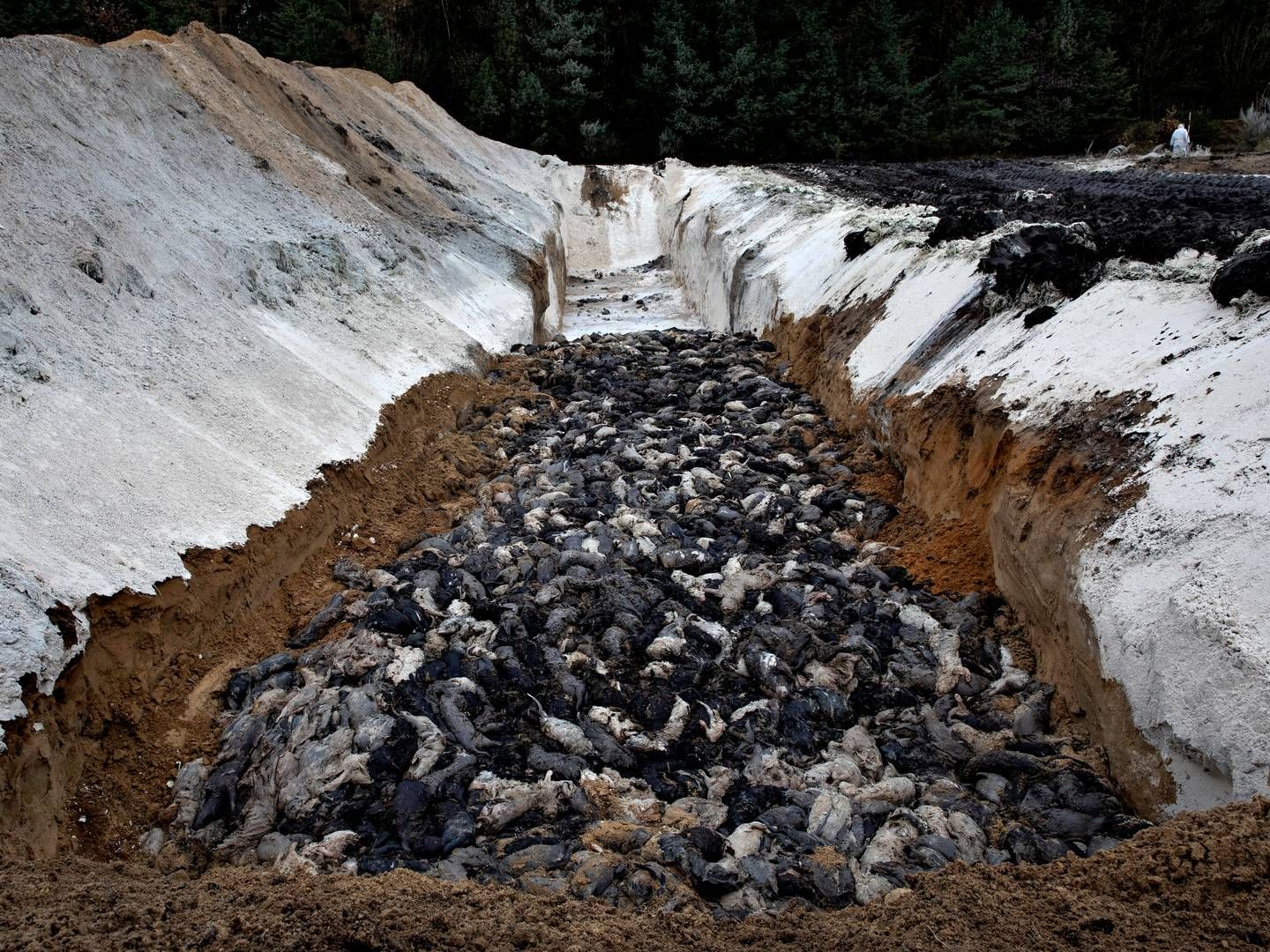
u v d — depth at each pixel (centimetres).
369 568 786
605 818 497
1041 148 3647
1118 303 756
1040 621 624
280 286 1042
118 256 836
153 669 576
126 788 521
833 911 420
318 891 387
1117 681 509
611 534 823
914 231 1288
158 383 756
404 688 589
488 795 508
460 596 723
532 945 350
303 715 562
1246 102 3875
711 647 658
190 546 637
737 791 522
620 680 622
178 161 1086
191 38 1421
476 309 1488
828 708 593
